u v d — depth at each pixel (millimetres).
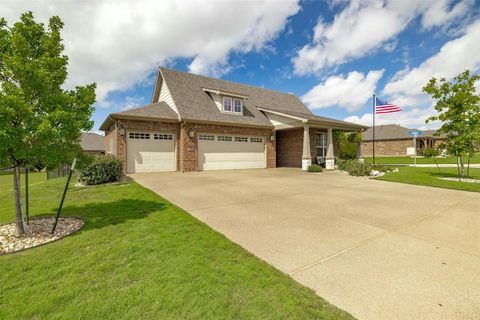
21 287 2369
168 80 15312
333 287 2400
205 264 2834
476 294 2258
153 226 4188
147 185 8578
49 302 2129
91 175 8688
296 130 17297
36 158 3953
